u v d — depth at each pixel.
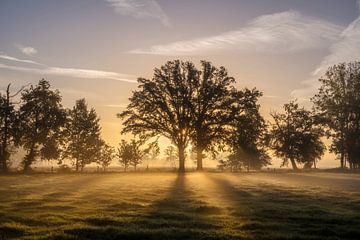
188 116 82.06
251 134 84.56
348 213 20.88
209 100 82.88
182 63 84.69
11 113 81.88
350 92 98.38
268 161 115.69
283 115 107.88
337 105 98.69
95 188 35.69
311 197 28.69
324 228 16.78
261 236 15.12
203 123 82.88
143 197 27.84
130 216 19.38
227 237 14.80
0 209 21.36
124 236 14.84
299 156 105.88
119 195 29.12
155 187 37.06
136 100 82.06
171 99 82.56
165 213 20.08
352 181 49.06
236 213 20.53
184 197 28.06
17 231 15.61
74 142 95.31
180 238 14.63
